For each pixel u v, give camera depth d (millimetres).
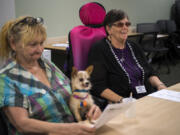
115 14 1860
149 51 4910
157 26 5703
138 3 6102
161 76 4695
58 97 1201
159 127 1057
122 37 1871
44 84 1173
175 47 5820
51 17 4047
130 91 1873
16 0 3428
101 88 1797
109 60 1868
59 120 1184
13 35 1073
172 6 7301
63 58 3398
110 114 983
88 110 1237
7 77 1066
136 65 1960
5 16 2447
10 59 1149
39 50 1125
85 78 1225
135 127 1062
